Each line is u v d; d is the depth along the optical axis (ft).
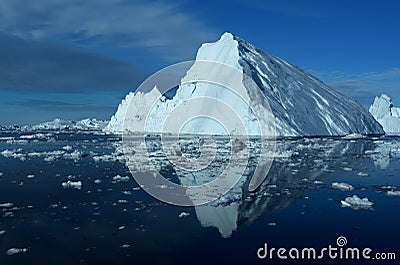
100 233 43.68
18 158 109.29
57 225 46.52
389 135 246.27
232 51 221.66
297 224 47.39
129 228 45.47
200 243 40.83
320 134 207.51
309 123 209.46
